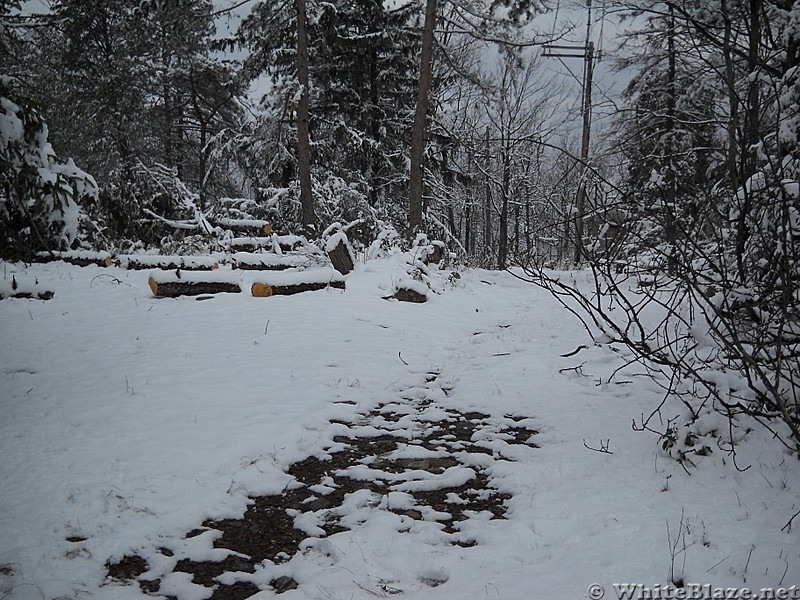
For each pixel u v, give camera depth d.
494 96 20.36
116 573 3.49
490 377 7.41
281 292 11.37
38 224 13.26
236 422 5.70
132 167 18.58
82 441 5.14
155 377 6.80
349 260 13.59
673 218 4.52
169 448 5.07
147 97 28.45
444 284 13.75
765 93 7.78
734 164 5.17
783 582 3.18
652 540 3.68
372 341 8.93
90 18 26.80
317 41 23.52
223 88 28.16
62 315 9.52
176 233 17.91
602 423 5.84
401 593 3.29
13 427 5.40
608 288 5.14
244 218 20.09
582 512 4.13
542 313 11.99
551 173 31.55
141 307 10.18
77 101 26.86
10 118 12.65
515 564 3.55
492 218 41.88
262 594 3.32
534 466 4.94
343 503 4.42
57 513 4.00
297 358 7.79
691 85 13.77
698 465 4.71
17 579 3.30
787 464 4.57
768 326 4.61
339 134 23.69
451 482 4.76
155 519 4.03
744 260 5.25
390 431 5.84
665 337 5.40
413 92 24.69
